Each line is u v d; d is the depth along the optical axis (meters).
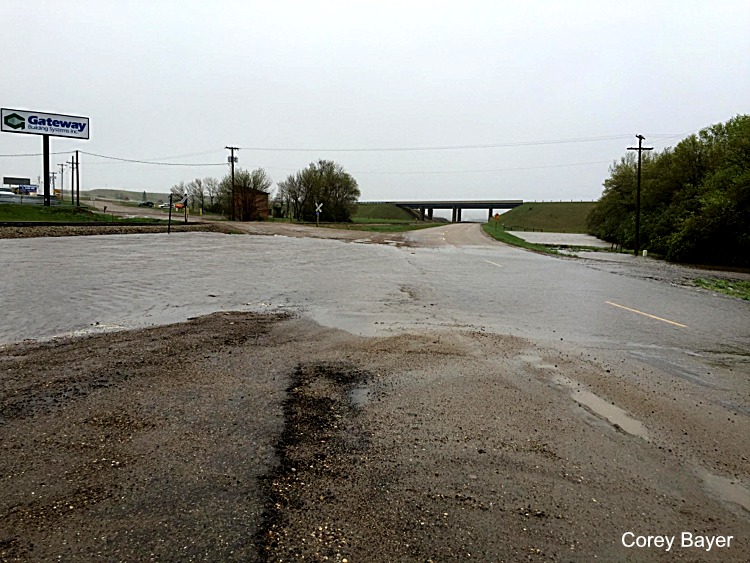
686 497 3.25
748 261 29.23
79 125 48.53
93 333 7.18
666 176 43.94
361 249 25.34
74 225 33.22
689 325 8.98
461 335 7.63
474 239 39.34
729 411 4.81
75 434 3.84
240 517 2.86
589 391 5.25
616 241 52.38
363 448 3.78
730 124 38.91
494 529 2.84
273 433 3.98
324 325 8.06
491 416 4.48
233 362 5.86
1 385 4.85
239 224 46.34
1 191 74.00
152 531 2.71
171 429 3.98
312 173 80.38
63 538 2.63
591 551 2.69
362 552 2.60
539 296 11.94
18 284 11.62
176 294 10.84
